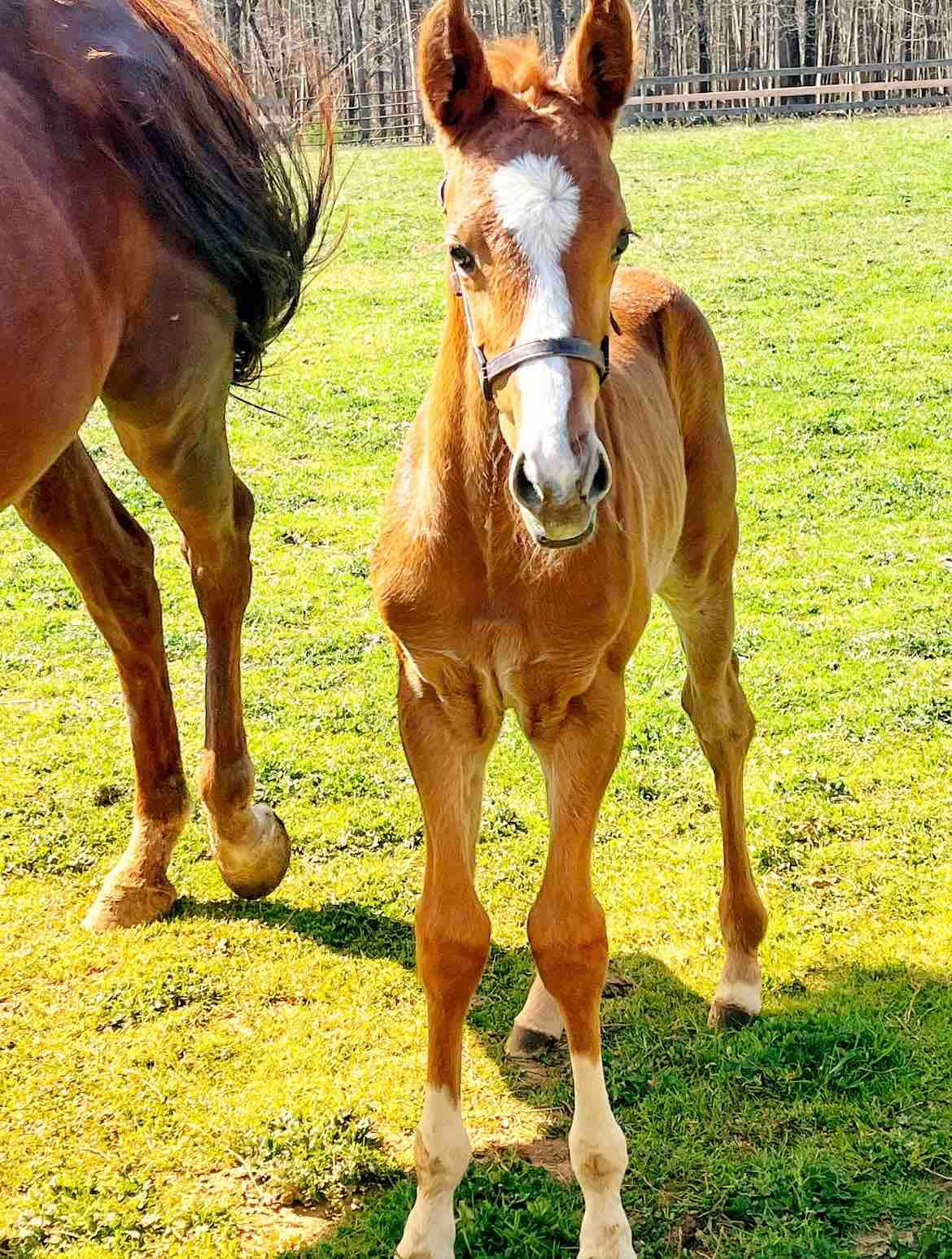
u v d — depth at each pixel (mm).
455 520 2969
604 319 2779
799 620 6781
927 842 4828
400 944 4430
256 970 4281
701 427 4164
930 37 33594
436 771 3172
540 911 3100
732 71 33250
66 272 3518
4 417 3369
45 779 5410
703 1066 3746
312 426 10227
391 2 29094
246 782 4523
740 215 17484
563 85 2975
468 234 2703
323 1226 3268
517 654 3061
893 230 16234
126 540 4477
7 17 3688
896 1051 3725
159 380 4070
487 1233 3174
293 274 4633
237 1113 3627
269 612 7082
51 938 4438
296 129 4648
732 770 4074
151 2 4262
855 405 10219
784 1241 3086
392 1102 3670
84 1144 3537
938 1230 3088
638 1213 3227
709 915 4492
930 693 5914
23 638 6812
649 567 3527
